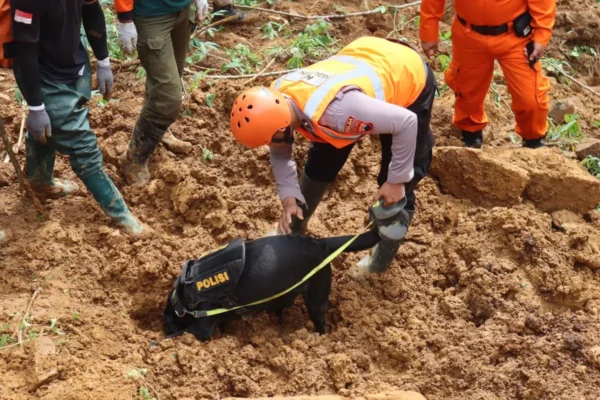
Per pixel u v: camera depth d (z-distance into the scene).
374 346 5.07
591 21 8.40
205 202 5.91
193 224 5.92
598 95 7.71
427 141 4.98
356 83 4.35
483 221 5.78
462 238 5.68
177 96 5.82
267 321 5.27
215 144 6.53
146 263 5.40
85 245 5.55
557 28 8.45
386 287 5.45
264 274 4.82
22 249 5.41
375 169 6.35
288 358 4.90
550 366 4.73
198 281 4.87
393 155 4.41
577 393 4.55
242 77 7.26
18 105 6.79
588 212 5.95
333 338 5.12
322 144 5.07
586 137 7.26
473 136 6.72
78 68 5.30
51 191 5.93
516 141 6.95
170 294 5.18
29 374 4.57
